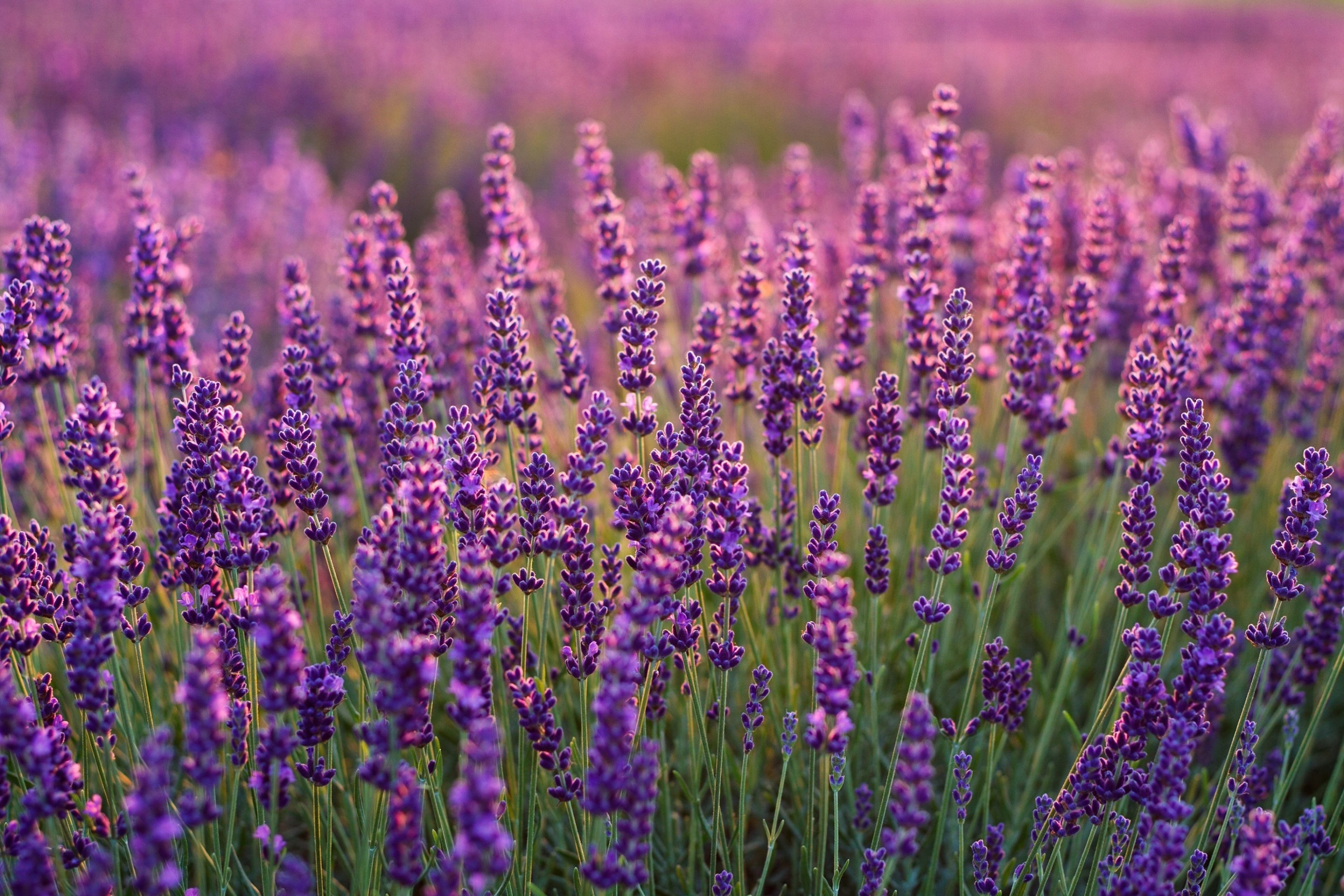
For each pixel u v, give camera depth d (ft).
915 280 2.99
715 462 2.75
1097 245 3.21
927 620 2.72
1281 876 2.57
